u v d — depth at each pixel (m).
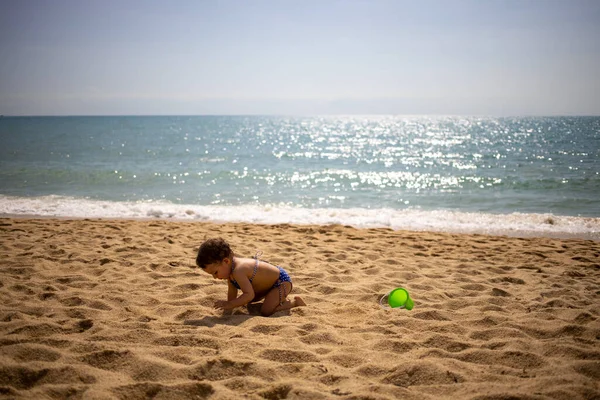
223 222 9.88
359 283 4.95
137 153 27.78
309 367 2.76
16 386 2.51
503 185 15.64
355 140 47.12
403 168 20.80
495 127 82.12
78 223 8.55
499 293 4.71
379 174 18.59
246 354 2.95
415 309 4.05
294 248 6.64
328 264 5.72
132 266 5.37
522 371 2.79
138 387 2.47
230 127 87.25
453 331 3.56
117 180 16.38
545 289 4.89
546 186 15.31
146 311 3.91
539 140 42.84
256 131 69.94
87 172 17.95
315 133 64.75
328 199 13.20
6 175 16.94
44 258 5.58
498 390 2.51
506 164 22.11
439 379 2.67
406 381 2.67
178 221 9.59
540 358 2.95
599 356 2.99
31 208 10.93
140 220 9.70
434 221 10.10
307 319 3.76
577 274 5.63
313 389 2.46
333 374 2.69
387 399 2.37
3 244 6.34
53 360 2.81
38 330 3.29
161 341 3.17
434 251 6.89
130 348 2.96
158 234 7.47
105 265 5.36
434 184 16.02
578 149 31.17
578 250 7.12
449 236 8.20
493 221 10.11
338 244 7.14
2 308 3.80
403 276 5.30
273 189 14.97
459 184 16.00
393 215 10.71
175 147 33.72
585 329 3.48
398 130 74.50
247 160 24.55
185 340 3.18
